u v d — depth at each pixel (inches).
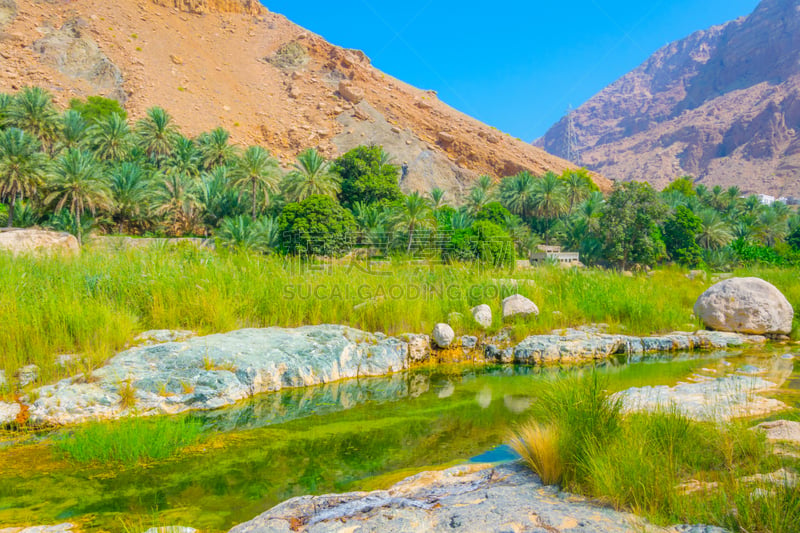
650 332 423.2
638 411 169.6
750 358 356.2
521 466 163.5
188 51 5113.2
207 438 207.3
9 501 151.3
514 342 378.9
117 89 4030.5
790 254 1450.5
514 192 2605.8
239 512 145.1
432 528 115.0
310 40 5757.9
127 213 1780.3
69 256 391.2
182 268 377.7
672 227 2169.0
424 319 393.7
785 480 110.0
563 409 166.2
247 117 4478.3
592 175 4931.1
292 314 369.1
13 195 1505.9
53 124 2037.4
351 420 231.8
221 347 286.0
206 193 1961.1
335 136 4507.9
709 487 120.0
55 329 267.6
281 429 219.3
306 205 1636.3
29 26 4252.0
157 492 158.2
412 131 4685.0
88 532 132.8
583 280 509.0
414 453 191.9
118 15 4938.5
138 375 248.4
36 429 209.5
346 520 123.0
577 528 107.9
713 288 458.9
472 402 259.9
